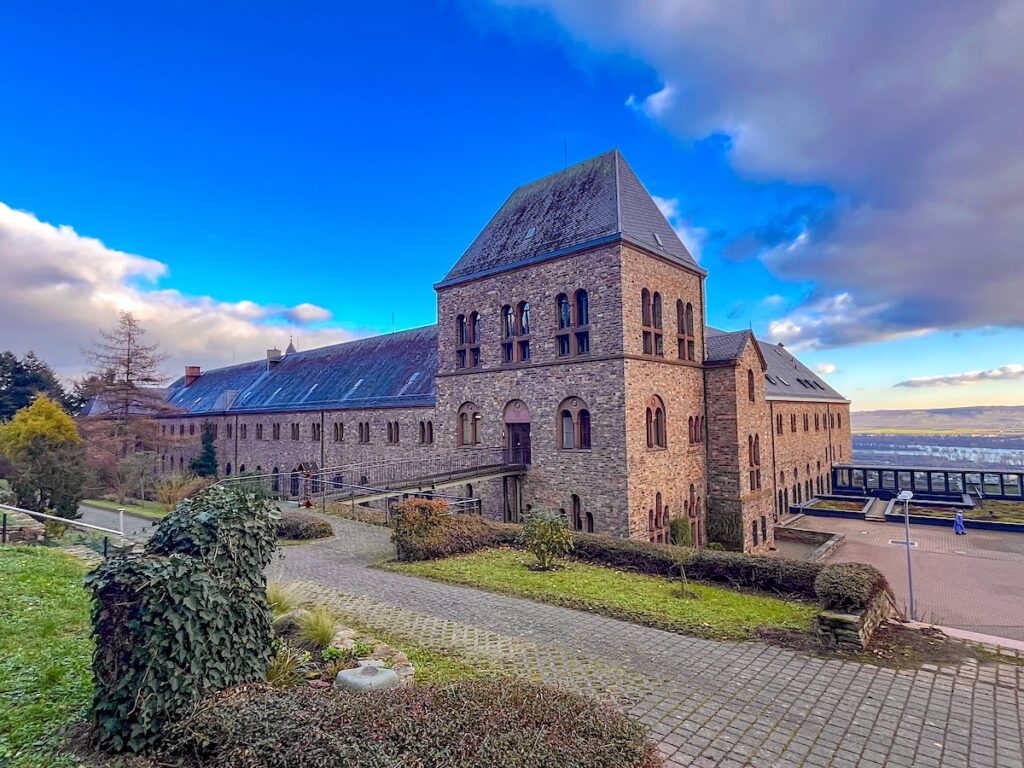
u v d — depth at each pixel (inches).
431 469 1366.9
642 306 1066.1
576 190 1175.6
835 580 444.8
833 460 2310.5
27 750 235.1
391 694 233.3
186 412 2401.6
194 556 265.1
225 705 228.8
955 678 363.9
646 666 379.2
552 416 1083.9
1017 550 1343.5
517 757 183.0
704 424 1227.2
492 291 1212.5
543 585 588.4
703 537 1191.6
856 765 267.6
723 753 275.7
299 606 458.0
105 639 238.8
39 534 739.4
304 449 1905.8
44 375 2812.5
